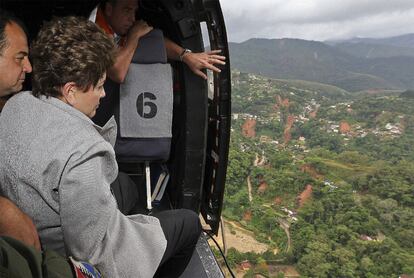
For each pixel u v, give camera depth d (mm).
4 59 1565
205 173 3031
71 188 1218
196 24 2299
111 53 1451
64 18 1439
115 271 1401
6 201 1271
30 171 1240
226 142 2641
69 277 1134
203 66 2348
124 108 2340
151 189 2881
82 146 1257
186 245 1978
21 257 998
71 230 1272
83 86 1392
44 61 1347
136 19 2803
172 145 2939
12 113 1375
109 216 1305
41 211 1312
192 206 2705
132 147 2410
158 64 2330
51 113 1330
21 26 1653
